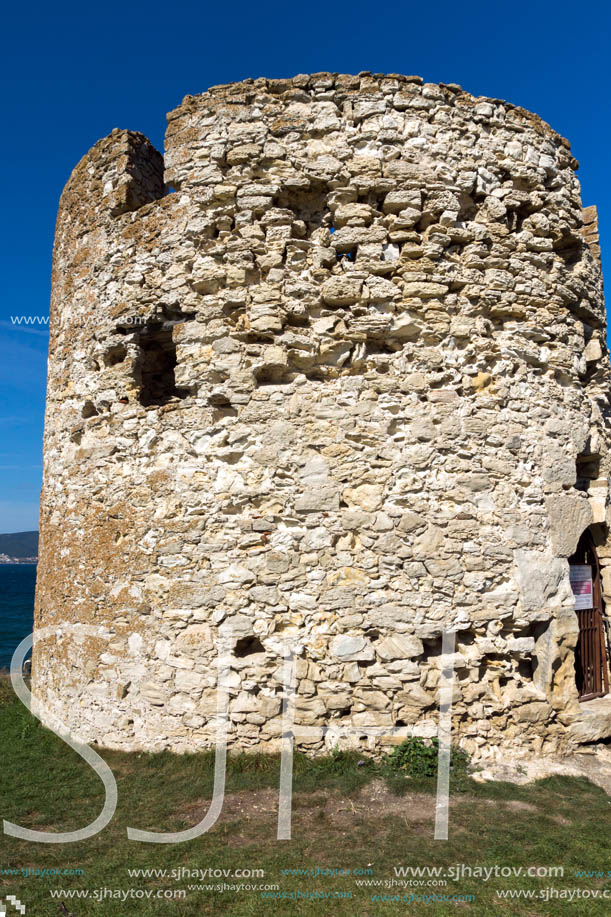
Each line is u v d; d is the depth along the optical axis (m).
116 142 7.74
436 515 6.38
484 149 7.04
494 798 5.48
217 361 6.63
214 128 6.84
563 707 6.57
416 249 6.65
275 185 6.66
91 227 7.90
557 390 7.23
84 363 7.81
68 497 7.81
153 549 6.70
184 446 6.69
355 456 6.39
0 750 6.96
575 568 7.53
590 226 8.36
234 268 6.64
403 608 6.21
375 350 6.76
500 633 6.48
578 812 5.26
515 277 7.04
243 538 6.38
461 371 6.70
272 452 6.44
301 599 6.23
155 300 7.07
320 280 6.68
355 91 6.80
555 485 6.95
